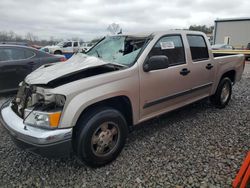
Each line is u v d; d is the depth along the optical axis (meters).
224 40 27.36
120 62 3.46
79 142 2.79
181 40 4.02
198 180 2.71
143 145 3.55
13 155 3.35
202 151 3.33
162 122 4.41
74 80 2.88
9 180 2.81
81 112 2.71
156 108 3.63
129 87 3.14
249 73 11.09
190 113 4.88
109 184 2.70
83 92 2.73
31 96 2.83
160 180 2.73
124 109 3.36
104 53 3.91
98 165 3.00
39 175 2.90
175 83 3.80
